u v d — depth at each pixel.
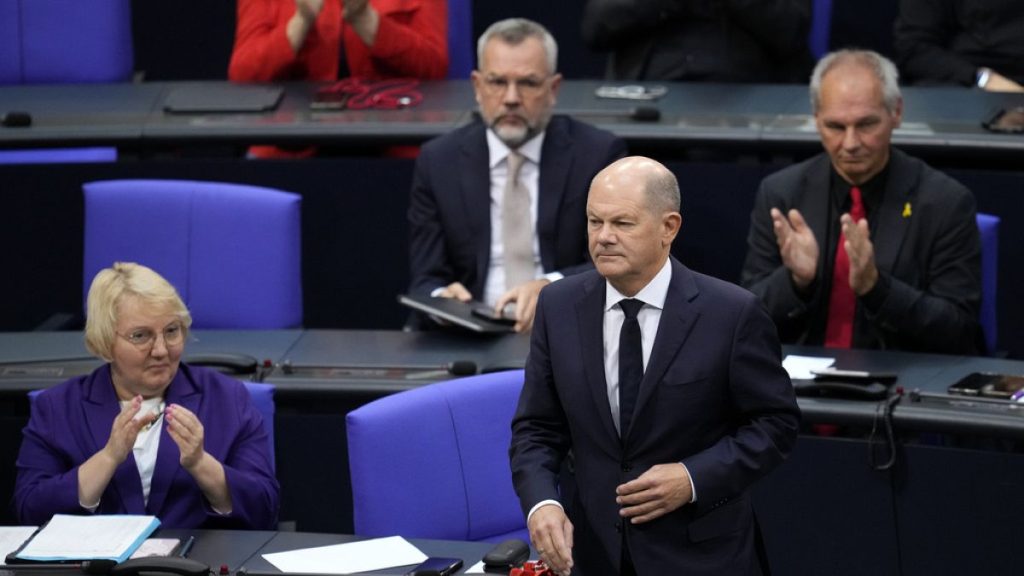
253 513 12.78
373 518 12.73
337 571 11.21
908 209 15.98
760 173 18.81
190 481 12.85
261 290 16.88
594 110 19.69
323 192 19.89
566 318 11.16
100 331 12.69
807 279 15.59
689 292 10.90
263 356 15.48
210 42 26.50
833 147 15.88
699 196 19.06
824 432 14.73
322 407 15.33
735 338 10.77
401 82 21.30
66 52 22.14
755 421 10.88
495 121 17.38
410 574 11.09
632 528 10.95
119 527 11.92
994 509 13.85
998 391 13.93
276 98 20.42
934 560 14.15
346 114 19.86
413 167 19.72
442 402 13.19
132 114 20.11
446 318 16.03
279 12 21.70
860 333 16.05
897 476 14.09
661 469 10.55
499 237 17.62
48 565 11.38
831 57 15.99
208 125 19.47
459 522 13.20
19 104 20.69
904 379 14.45
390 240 19.97
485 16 26.17
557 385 11.15
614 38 21.39
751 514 11.30
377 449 12.73
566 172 17.55
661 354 10.83
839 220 16.22
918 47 21.83
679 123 19.11
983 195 18.50
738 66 21.16
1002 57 21.62
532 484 10.88
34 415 13.12
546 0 26.09
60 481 12.48
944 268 15.89
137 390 12.98
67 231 19.80
